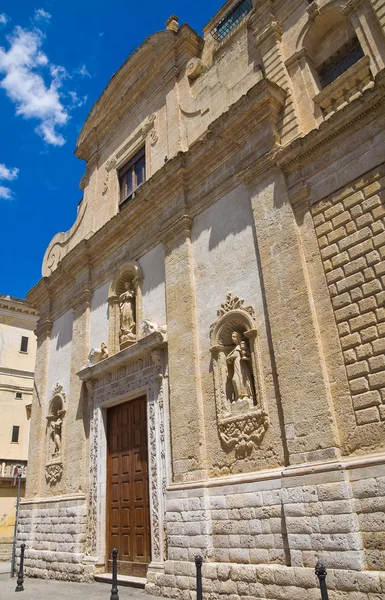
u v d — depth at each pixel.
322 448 8.74
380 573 7.42
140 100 18.22
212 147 13.02
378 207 9.20
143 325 14.06
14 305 34.69
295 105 11.70
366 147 9.68
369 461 8.04
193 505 10.80
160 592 10.94
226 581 9.61
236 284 11.70
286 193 10.89
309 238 10.27
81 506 15.09
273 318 10.33
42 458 18.56
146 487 13.14
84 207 20.50
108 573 13.62
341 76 10.77
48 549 16.14
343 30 11.75
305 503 8.62
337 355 9.15
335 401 8.93
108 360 15.20
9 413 32.53
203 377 11.84
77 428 16.44
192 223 13.59
